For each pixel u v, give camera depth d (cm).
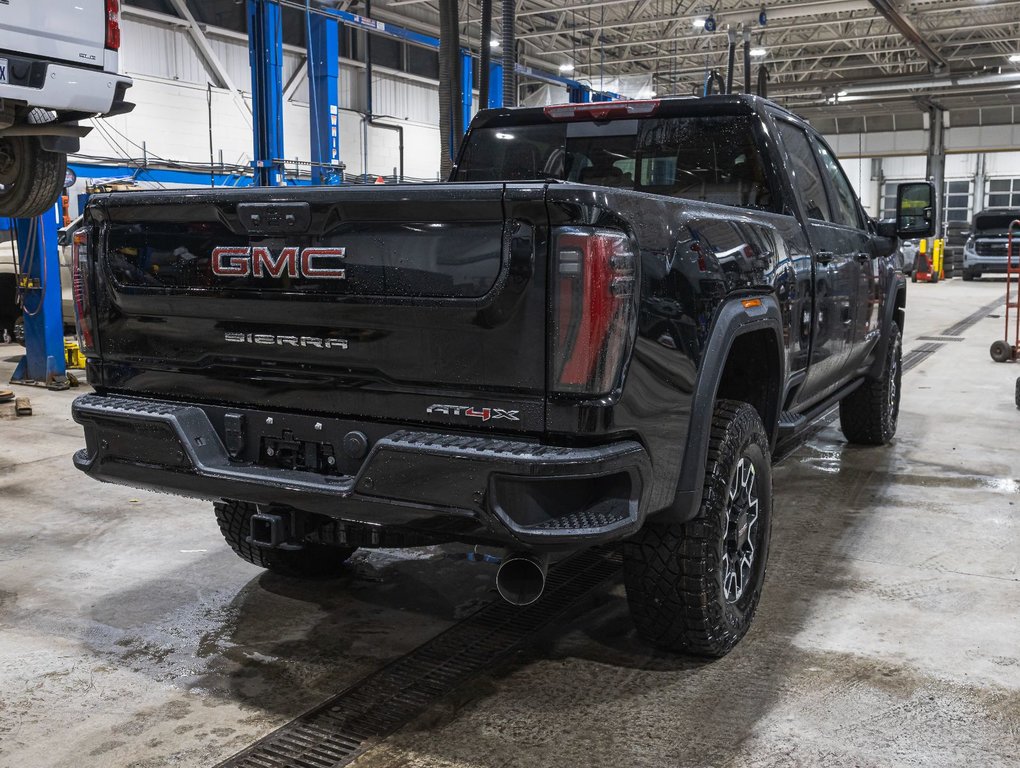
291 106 2148
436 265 217
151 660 285
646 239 222
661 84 3134
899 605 327
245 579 356
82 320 281
